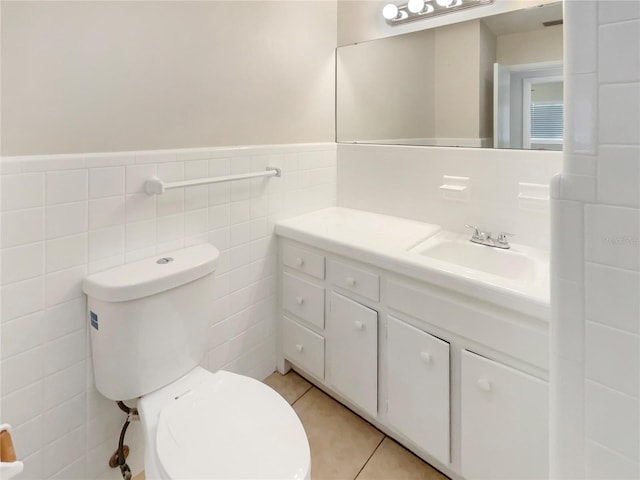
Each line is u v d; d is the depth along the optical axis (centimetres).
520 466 115
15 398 110
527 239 155
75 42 114
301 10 192
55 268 115
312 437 163
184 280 129
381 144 202
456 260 164
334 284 166
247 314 183
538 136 151
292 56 189
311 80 202
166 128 140
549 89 148
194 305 134
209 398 119
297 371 205
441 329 130
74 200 117
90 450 129
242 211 172
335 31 215
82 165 118
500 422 118
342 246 157
